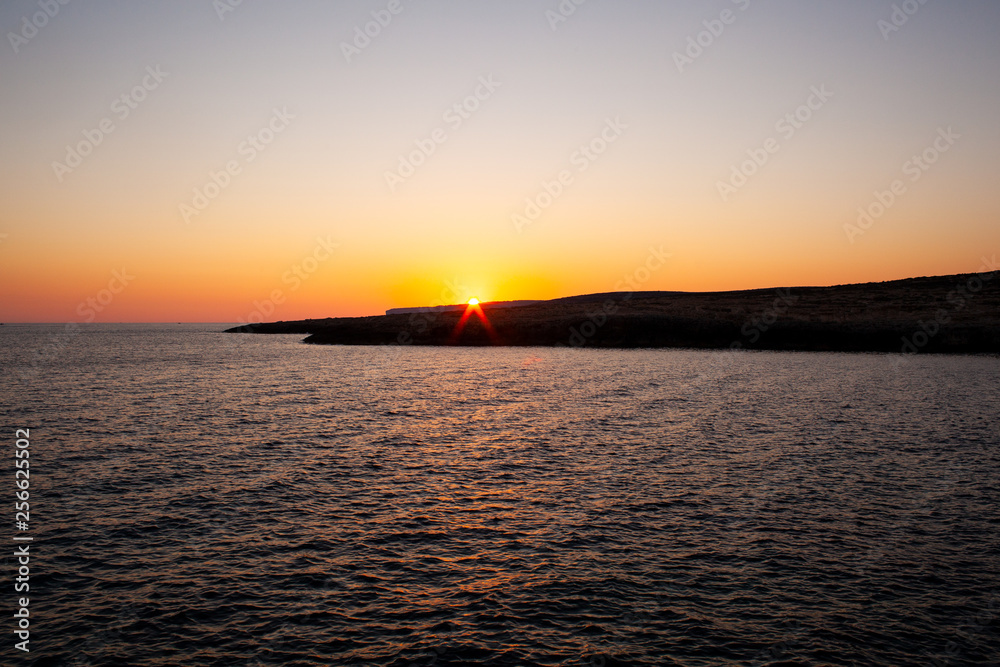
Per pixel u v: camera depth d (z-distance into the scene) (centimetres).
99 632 1262
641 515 1942
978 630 1268
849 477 2358
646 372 6512
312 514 1958
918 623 1296
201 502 2067
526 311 15162
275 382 5700
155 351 11231
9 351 11225
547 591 1441
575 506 2034
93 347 12925
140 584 1475
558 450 2844
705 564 1581
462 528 1838
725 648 1208
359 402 4391
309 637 1249
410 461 2634
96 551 1661
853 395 4625
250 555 1641
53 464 2547
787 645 1218
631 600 1397
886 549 1667
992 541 1716
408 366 7469
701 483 2292
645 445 2945
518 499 2109
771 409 3997
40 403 4272
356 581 1494
